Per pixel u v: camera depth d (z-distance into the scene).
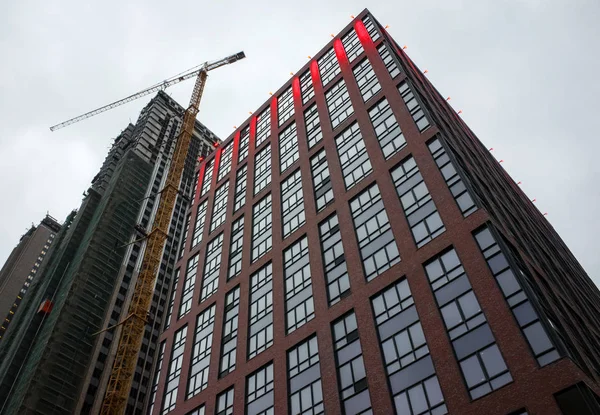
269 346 44.00
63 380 100.44
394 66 58.25
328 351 38.38
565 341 30.41
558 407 25.16
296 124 66.94
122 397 79.00
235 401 42.69
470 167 47.53
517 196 79.62
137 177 153.12
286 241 51.59
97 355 108.38
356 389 34.62
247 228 59.50
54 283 127.06
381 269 39.69
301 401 37.66
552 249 73.06
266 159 67.81
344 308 39.78
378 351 35.06
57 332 106.44
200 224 71.56
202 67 152.88
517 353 28.20
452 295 33.66
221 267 58.69
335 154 54.78
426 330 33.25
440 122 52.66
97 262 123.88
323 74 70.38
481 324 30.88
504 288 31.45
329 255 45.34
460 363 30.27
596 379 28.75
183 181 168.75
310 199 53.03
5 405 102.94
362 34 69.44
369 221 44.19
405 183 43.94
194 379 49.12
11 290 199.38
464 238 35.81
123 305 120.88
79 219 144.00
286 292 46.84
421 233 39.06
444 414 29.02
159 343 58.62
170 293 64.81
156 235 100.50
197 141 191.75
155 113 186.50
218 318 52.72
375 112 54.38
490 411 27.17
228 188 71.62
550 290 39.44
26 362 110.94
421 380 31.45
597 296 84.75
